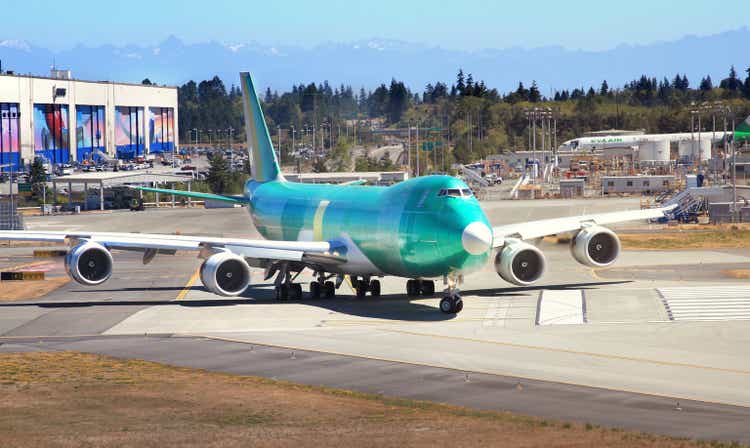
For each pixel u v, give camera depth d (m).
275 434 110.06
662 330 185.88
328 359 161.12
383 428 113.44
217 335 184.88
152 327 194.88
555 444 105.06
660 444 105.81
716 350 167.12
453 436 108.88
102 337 184.12
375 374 149.38
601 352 165.88
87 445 104.94
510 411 125.38
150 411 124.06
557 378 145.88
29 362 159.50
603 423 118.38
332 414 122.12
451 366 155.12
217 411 123.94
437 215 199.38
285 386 141.00
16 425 116.06
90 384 142.12
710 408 126.81
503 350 167.88
